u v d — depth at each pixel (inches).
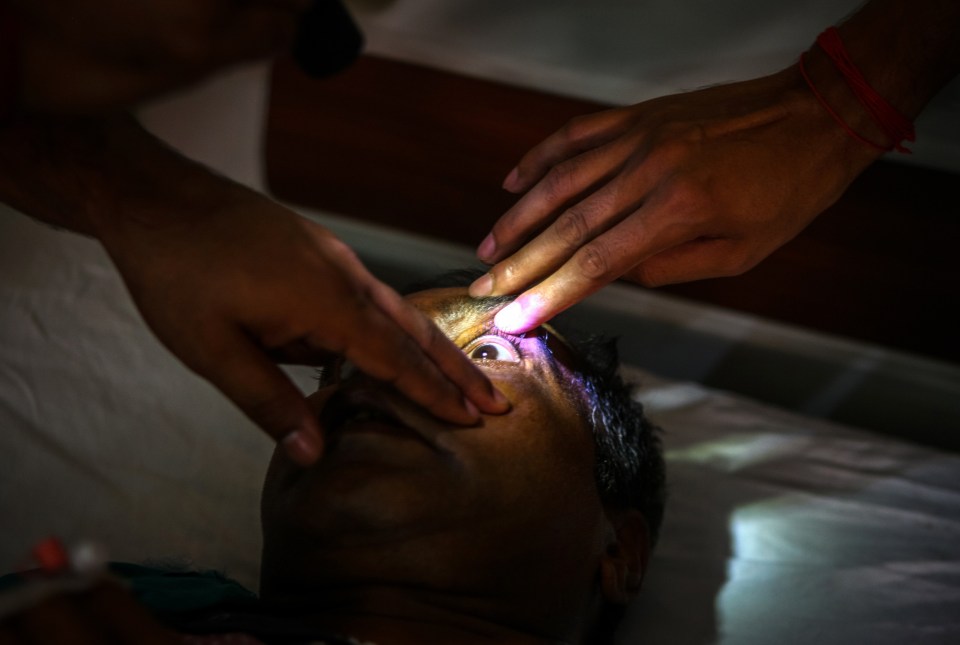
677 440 60.9
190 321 33.2
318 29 28.3
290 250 33.2
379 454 37.4
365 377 39.6
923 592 51.8
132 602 26.0
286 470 40.1
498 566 39.1
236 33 24.2
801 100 44.8
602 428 45.8
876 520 55.8
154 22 22.9
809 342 67.8
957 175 60.1
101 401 59.5
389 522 36.8
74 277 66.6
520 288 43.4
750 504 57.1
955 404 65.8
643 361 71.8
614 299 70.5
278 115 77.1
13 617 24.2
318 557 38.4
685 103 45.6
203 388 60.8
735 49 65.6
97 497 55.1
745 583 52.9
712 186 41.8
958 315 63.3
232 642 34.5
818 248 64.9
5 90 25.4
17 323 63.2
